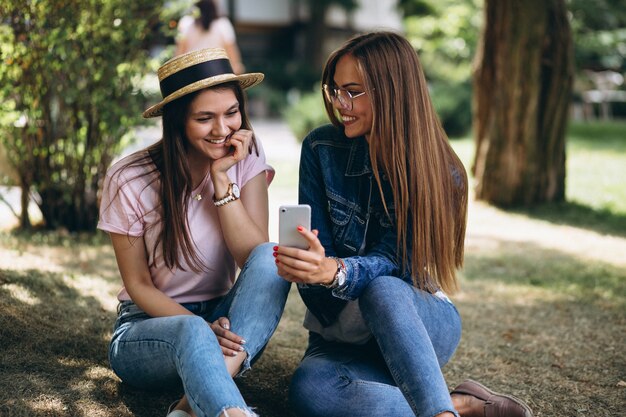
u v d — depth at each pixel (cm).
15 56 445
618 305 398
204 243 250
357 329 242
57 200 509
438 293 249
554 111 657
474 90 682
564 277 454
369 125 241
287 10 2072
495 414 233
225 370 207
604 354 328
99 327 317
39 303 328
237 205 246
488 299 411
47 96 478
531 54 641
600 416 265
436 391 206
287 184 750
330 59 242
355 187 250
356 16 2080
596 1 1314
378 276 232
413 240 238
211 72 235
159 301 241
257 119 1656
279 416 257
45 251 452
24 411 231
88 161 501
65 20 454
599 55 1501
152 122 492
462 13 1638
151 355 226
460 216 249
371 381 231
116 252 245
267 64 1980
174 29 525
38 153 493
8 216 550
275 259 227
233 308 233
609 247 534
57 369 267
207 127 237
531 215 635
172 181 241
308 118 1105
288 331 347
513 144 661
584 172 818
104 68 473
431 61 1719
